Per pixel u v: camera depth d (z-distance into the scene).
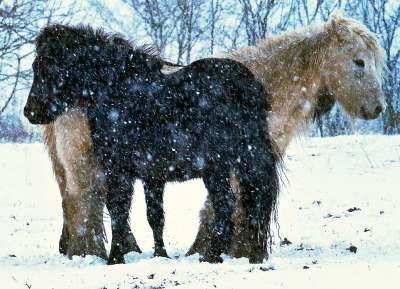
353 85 10.04
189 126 9.09
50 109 9.41
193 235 11.75
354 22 10.20
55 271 8.45
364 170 16.62
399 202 13.20
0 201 14.93
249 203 8.91
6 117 24.72
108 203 9.14
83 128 9.55
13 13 21.78
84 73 9.39
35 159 18.75
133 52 9.51
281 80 9.88
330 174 16.45
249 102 9.02
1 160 18.47
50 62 9.36
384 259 8.70
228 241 8.85
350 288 6.17
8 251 10.46
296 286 6.41
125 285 7.26
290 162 17.91
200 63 9.25
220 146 8.97
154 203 9.37
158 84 9.30
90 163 9.67
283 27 33.12
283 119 9.91
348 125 12.67
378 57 10.20
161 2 30.92
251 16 32.50
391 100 28.69
